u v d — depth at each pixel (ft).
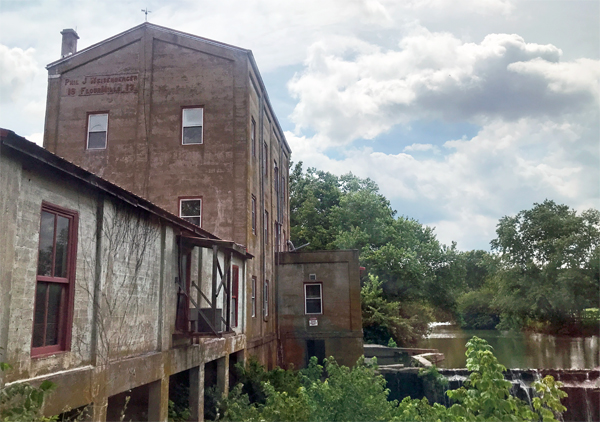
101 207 26.08
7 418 16.94
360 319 79.66
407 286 142.82
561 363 120.88
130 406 36.11
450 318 183.52
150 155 64.28
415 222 164.14
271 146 84.38
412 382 80.64
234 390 44.78
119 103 65.87
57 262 22.66
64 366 22.58
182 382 43.93
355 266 81.30
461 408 26.53
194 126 64.80
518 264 196.75
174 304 35.58
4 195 18.58
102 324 25.58
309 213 155.33
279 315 80.94
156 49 66.80
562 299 174.81
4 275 18.52
